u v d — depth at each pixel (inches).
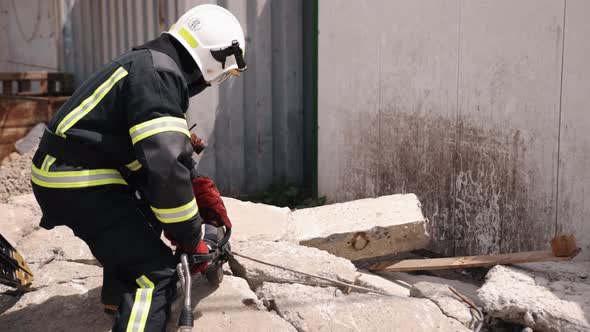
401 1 206.1
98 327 130.6
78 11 380.8
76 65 387.9
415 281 169.5
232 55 116.0
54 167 110.9
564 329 128.4
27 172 264.5
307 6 280.4
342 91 236.2
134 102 105.0
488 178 182.1
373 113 222.1
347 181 237.8
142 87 105.2
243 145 280.7
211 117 273.9
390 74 213.5
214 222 127.8
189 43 112.4
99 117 109.1
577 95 157.1
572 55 157.4
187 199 106.9
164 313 110.4
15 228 173.9
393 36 210.5
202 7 116.4
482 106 181.9
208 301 136.2
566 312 130.6
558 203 163.8
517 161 173.5
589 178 155.9
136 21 315.9
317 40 252.8
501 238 179.6
